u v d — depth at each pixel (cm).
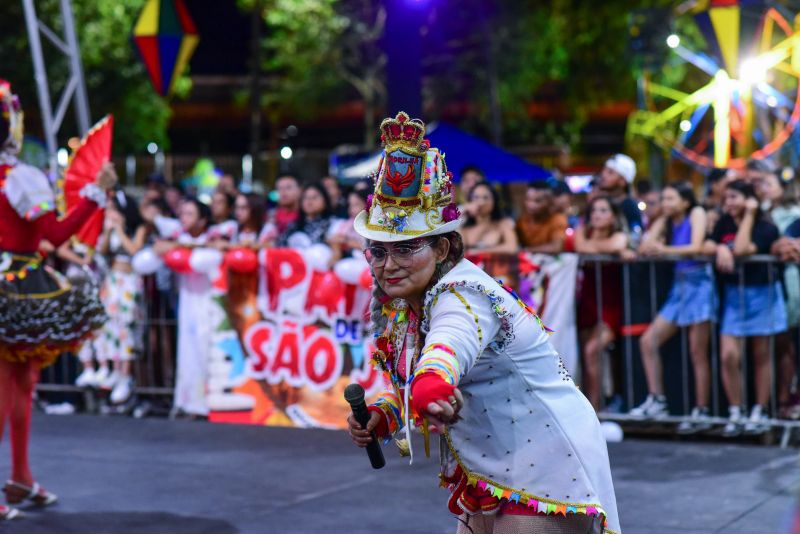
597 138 3759
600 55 2659
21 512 603
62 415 926
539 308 837
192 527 581
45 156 1177
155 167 2425
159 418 916
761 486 657
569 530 317
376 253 317
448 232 319
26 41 2208
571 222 1150
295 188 1024
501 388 315
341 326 873
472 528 339
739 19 1394
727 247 791
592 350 848
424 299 315
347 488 666
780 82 1702
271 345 895
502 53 2570
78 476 699
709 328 814
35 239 598
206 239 973
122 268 949
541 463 316
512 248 855
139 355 954
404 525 583
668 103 2203
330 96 2869
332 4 2717
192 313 913
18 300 582
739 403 805
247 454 768
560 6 2614
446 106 2817
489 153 1350
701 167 1909
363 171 1748
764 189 924
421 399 282
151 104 2614
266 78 3262
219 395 906
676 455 750
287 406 890
